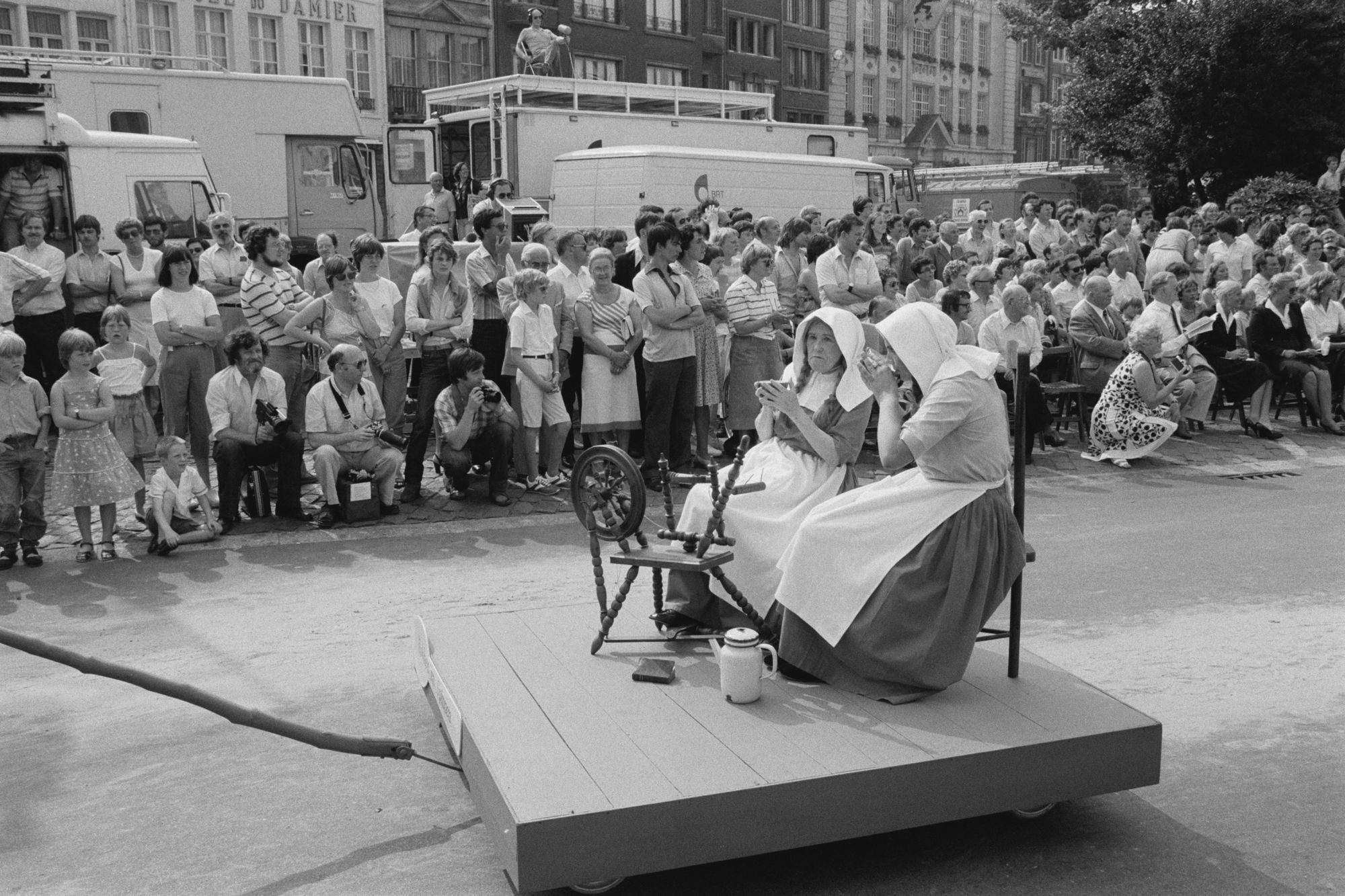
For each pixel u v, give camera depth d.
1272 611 6.79
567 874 3.41
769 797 3.60
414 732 5.12
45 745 5.08
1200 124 30.73
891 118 52.12
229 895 3.82
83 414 7.70
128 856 4.09
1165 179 31.59
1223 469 11.20
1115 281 13.45
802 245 11.80
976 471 4.21
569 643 4.94
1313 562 7.84
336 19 29.56
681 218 11.39
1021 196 31.91
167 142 13.97
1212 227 17.30
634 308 9.62
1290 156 30.92
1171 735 5.05
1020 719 4.09
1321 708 5.34
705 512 4.98
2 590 7.27
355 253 9.77
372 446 8.90
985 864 4.04
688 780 3.63
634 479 4.66
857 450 5.11
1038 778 3.92
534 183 19.28
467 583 7.34
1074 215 18.06
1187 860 4.05
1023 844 4.17
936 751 3.84
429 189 20.83
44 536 8.45
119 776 4.76
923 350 4.20
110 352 8.70
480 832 4.26
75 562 7.85
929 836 4.24
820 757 3.79
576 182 18.64
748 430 10.35
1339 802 4.46
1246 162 31.27
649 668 4.49
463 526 8.77
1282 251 15.77
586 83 20.00
